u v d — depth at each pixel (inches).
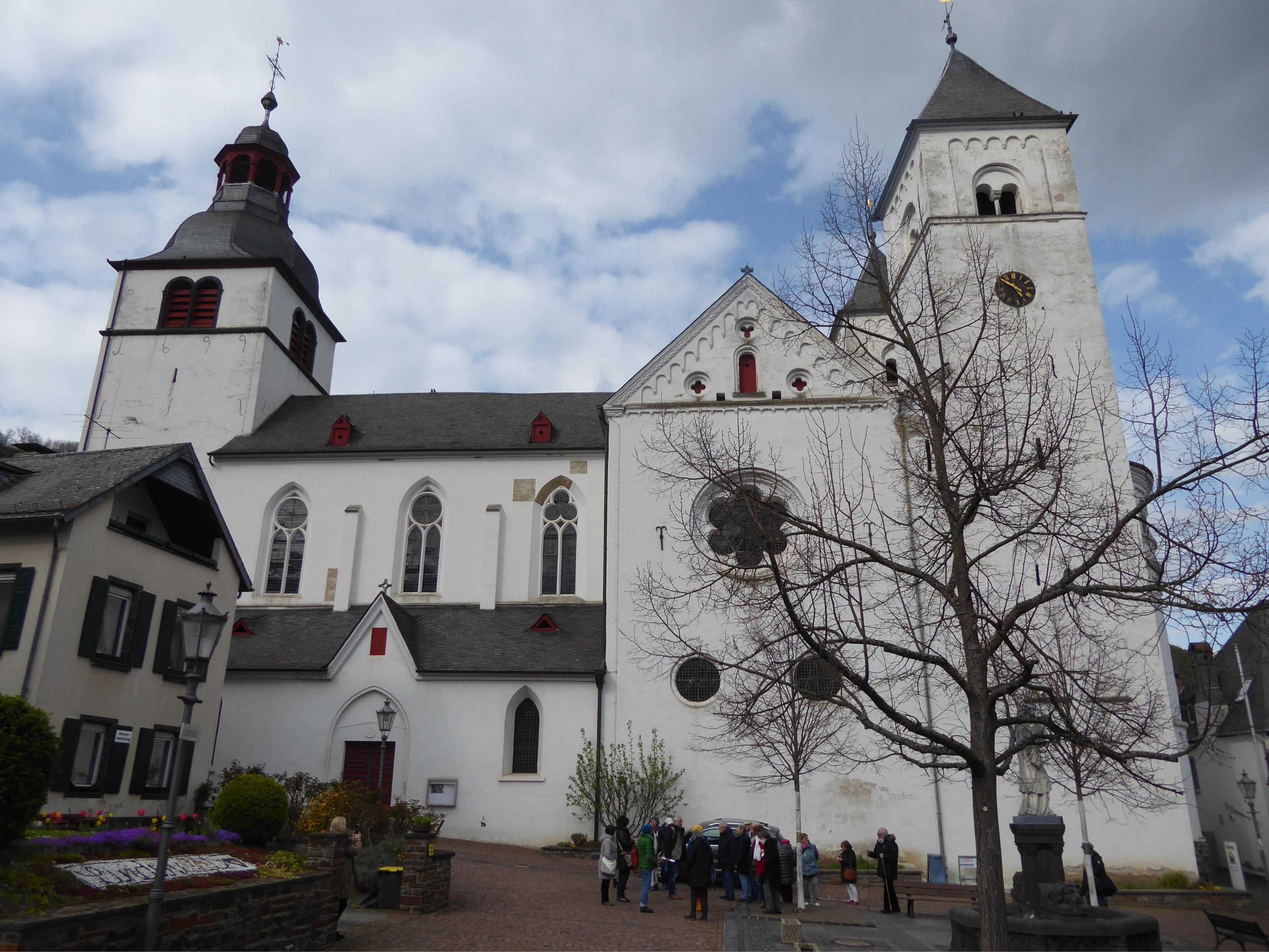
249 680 1301.7
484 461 1601.9
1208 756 1771.7
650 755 1200.2
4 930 418.6
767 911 886.4
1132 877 1132.5
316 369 2033.7
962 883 1123.3
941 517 890.7
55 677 816.9
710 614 1245.1
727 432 1254.3
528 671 1267.2
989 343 1127.6
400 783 1247.5
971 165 1499.8
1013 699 750.5
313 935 645.9
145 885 535.8
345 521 1556.3
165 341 1775.3
